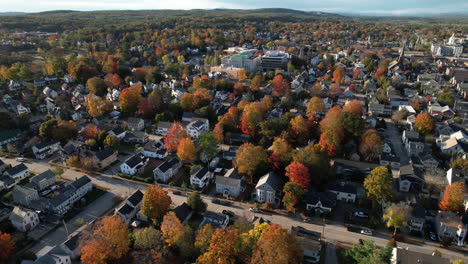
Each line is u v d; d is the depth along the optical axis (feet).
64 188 333.42
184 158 399.03
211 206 329.93
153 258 241.96
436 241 278.46
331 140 399.24
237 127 493.77
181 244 255.70
